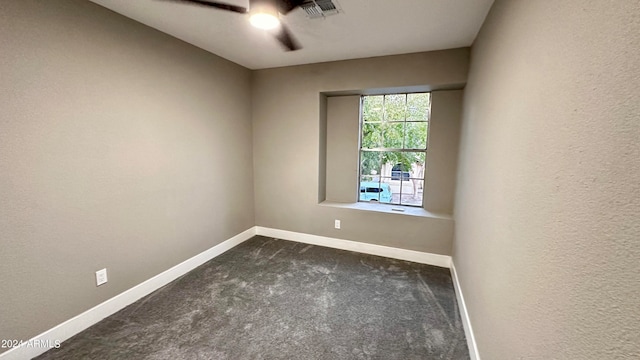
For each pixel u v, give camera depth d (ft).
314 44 8.79
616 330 1.81
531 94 3.40
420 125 11.12
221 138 10.58
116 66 6.82
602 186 1.98
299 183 12.03
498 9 5.24
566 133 2.53
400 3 6.15
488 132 5.53
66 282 6.11
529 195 3.31
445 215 10.32
